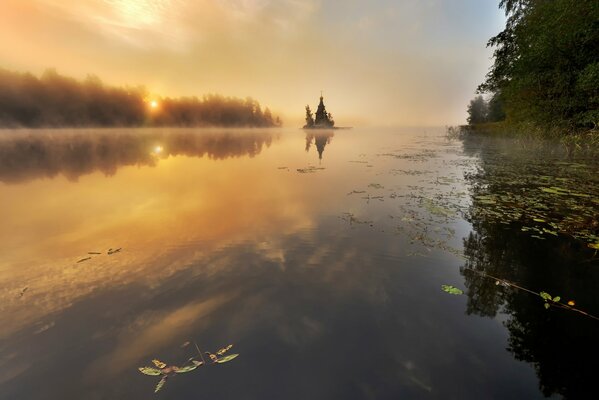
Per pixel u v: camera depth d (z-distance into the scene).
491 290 4.68
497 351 3.40
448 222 7.86
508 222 7.67
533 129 19.42
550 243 6.35
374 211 8.99
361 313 4.13
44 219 8.65
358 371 3.15
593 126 15.36
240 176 15.91
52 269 5.53
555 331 3.72
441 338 3.62
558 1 14.58
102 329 3.88
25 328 3.92
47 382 3.09
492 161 19.33
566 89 15.27
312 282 4.99
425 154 25.94
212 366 3.22
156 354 3.42
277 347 3.49
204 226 7.85
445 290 4.68
